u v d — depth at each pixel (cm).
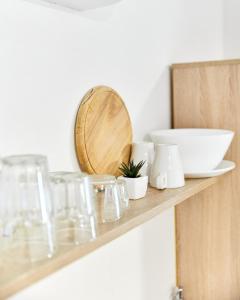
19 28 95
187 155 134
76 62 113
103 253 129
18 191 74
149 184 129
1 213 76
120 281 139
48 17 103
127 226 90
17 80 95
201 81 163
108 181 92
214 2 211
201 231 169
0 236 77
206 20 202
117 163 128
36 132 100
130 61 139
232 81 157
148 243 155
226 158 161
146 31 149
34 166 74
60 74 108
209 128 163
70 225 81
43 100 102
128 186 110
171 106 171
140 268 151
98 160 118
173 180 124
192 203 170
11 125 93
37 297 104
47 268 68
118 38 132
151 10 152
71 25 111
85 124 113
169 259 171
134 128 143
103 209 95
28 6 97
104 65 125
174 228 175
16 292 63
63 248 75
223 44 221
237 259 163
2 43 91
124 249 140
